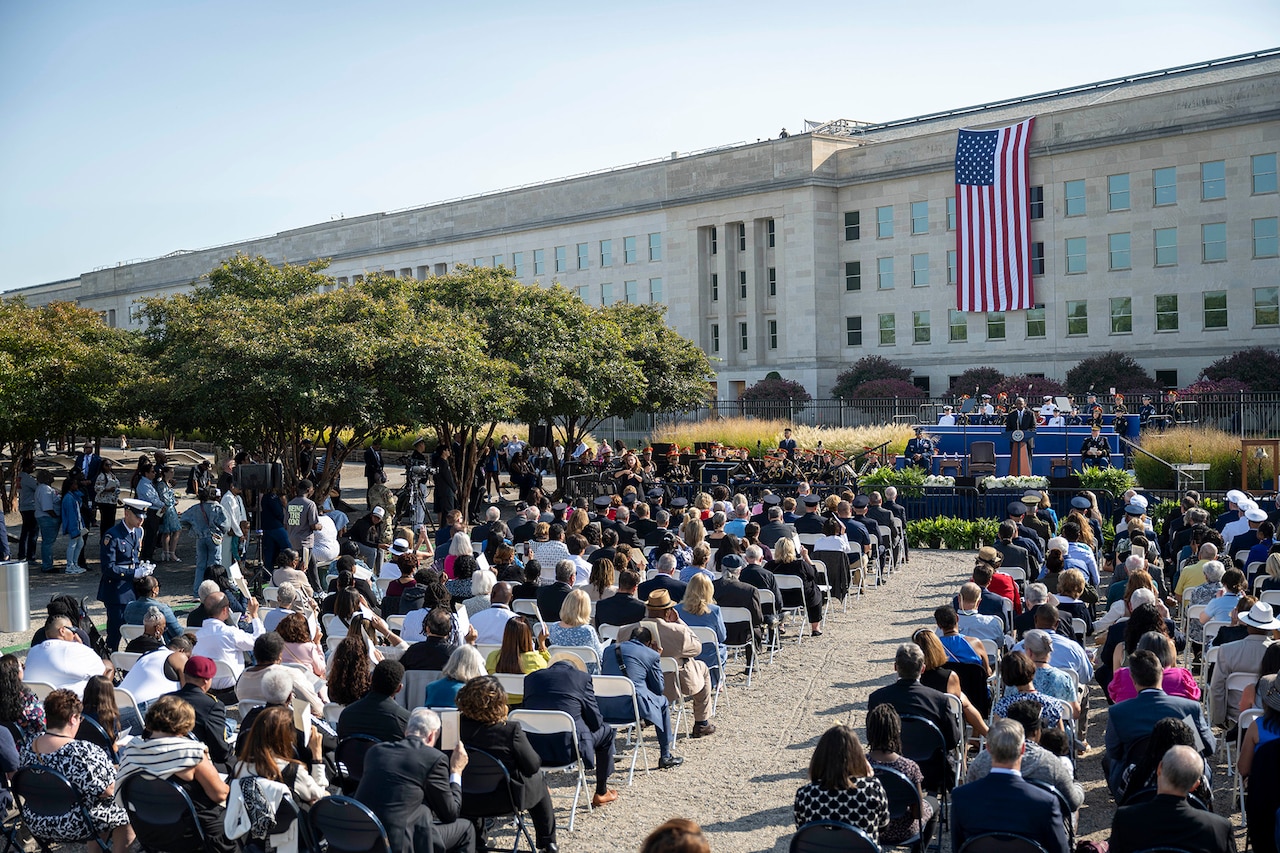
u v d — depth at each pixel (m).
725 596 13.09
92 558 25.61
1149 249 59.25
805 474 29.88
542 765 8.72
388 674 8.05
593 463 35.09
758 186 71.50
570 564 12.77
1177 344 58.41
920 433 37.66
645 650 10.37
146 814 7.05
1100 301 60.84
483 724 7.88
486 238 88.44
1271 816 6.89
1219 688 9.33
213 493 20.03
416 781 6.91
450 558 15.70
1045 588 11.25
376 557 18.77
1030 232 62.22
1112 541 22.34
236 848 7.18
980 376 60.59
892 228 68.25
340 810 6.67
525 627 9.59
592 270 81.94
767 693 13.15
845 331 70.62
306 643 10.05
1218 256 57.19
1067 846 6.39
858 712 12.19
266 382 23.08
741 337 74.50
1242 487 27.39
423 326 26.48
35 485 24.58
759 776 10.17
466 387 25.77
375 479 31.67
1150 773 6.88
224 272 41.06
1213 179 57.31
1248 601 9.87
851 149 69.81
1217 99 56.69
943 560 23.48
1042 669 9.05
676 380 42.28
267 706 7.30
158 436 68.25
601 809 9.41
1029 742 7.40
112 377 30.73
